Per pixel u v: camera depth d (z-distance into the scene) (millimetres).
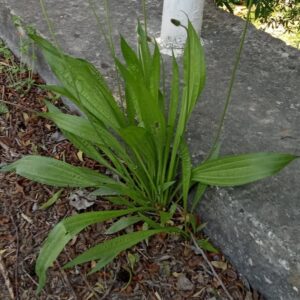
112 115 548
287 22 1104
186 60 522
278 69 710
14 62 839
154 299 508
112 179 583
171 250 545
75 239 558
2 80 793
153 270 530
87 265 537
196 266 533
